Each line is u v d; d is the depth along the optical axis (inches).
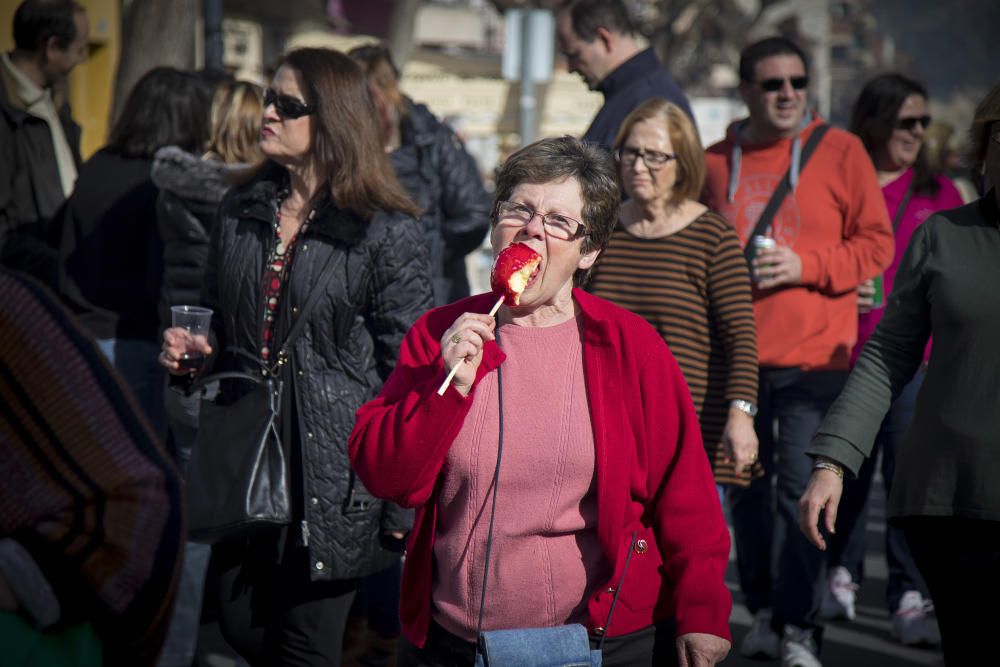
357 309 369.4
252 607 372.8
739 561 556.4
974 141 337.1
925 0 4766.2
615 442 279.9
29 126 549.0
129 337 515.5
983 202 334.6
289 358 366.3
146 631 205.0
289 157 374.3
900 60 4965.6
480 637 267.6
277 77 375.2
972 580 323.6
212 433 364.8
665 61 2554.1
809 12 5364.2
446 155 591.8
